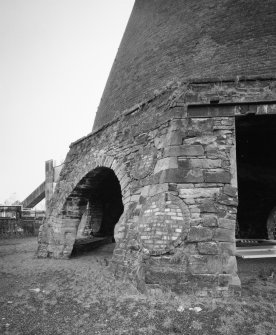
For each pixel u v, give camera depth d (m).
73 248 10.22
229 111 6.45
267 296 5.38
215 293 5.35
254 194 11.25
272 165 10.41
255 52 7.01
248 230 11.40
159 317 4.63
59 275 7.29
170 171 6.18
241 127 7.51
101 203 13.07
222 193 5.94
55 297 5.65
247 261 8.74
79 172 9.86
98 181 9.92
